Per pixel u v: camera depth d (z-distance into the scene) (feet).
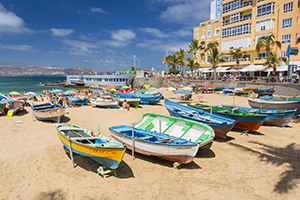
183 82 147.64
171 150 27.04
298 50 102.63
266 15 125.18
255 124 42.55
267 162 30.27
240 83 117.08
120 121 52.85
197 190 23.02
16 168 27.25
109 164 25.29
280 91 97.81
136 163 29.58
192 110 48.96
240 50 124.77
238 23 140.77
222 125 36.19
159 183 24.36
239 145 37.22
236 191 22.95
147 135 33.58
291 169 28.12
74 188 22.97
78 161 29.48
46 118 49.21
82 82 209.15
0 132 42.45
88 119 54.34
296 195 22.34
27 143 36.29
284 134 44.11
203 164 29.60
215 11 185.88
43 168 27.27
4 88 194.70
